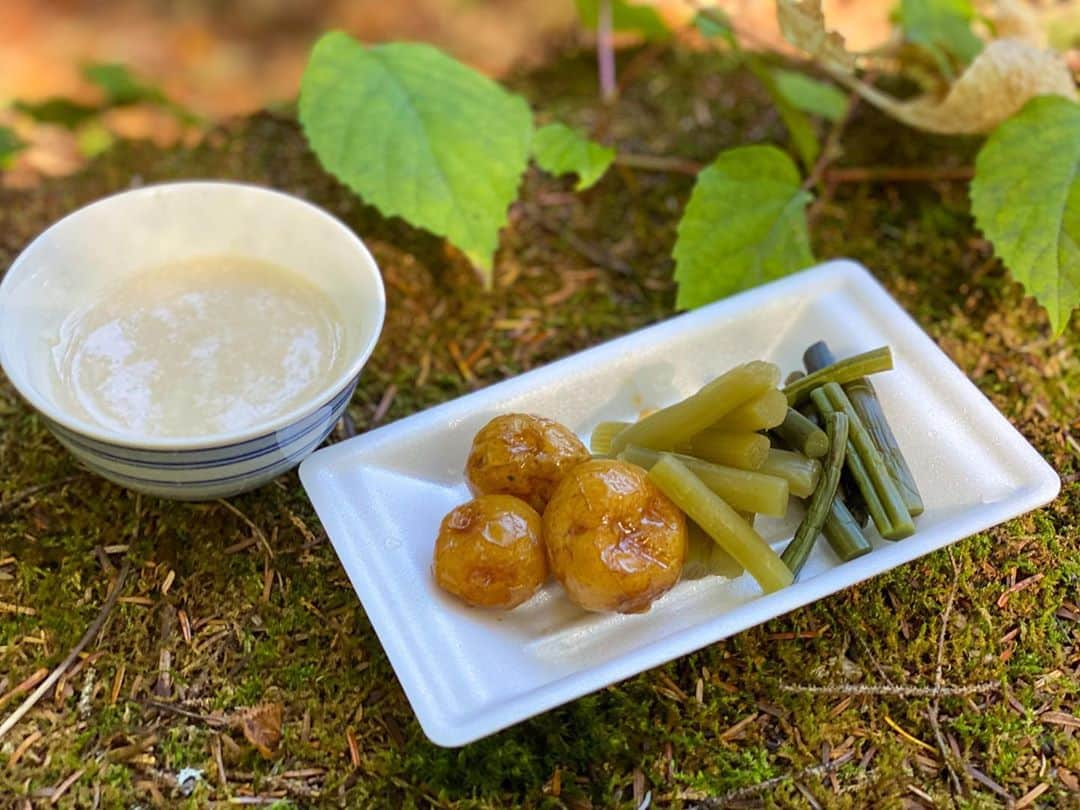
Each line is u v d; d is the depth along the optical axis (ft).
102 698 1.00
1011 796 0.95
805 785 0.95
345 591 1.07
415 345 1.31
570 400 1.15
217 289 1.16
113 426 1.03
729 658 1.03
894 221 1.46
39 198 1.47
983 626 1.05
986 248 1.42
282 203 1.17
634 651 0.93
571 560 0.96
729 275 1.30
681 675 1.02
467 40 2.01
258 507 1.13
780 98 1.42
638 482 0.99
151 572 1.08
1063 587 1.09
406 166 1.27
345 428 1.22
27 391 0.98
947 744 0.98
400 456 1.09
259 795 0.94
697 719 0.99
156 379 1.07
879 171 1.51
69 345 1.09
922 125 1.41
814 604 1.06
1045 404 1.24
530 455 1.03
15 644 1.03
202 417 1.05
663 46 1.70
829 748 0.98
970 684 1.02
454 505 1.09
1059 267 1.21
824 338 1.20
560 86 1.65
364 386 1.26
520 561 0.97
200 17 2.14
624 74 1.66
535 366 1.30
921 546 0.98
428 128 1.29
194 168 1.51
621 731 0.98
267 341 1.12
